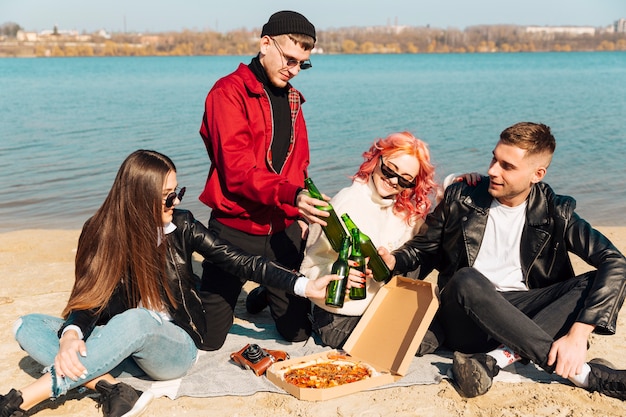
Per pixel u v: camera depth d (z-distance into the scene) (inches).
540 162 144.7
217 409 138.6
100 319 141.5
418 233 163.9
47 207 357.4
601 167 455.8
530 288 156.8
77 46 6092.5
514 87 1279.5
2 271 237.0
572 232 149.7
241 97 163.9
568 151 523.8
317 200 145.8
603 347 168.7
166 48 6067.9
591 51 6619.1
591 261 146.4
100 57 5462.6
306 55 165.3
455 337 156.7
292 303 167.3
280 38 162.4
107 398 132.6
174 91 1216.2
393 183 152.1
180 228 146.6
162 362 141.3
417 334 145.9
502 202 153.9
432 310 147.3
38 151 539.2
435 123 719.7
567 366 135.9
